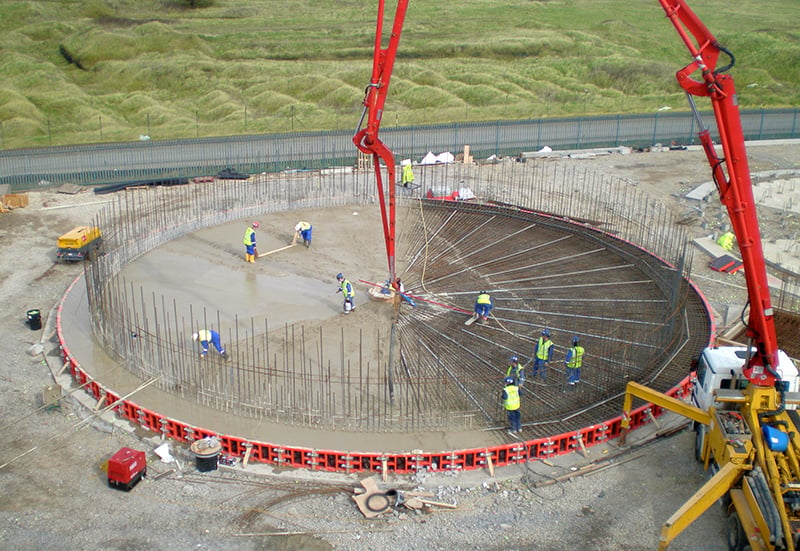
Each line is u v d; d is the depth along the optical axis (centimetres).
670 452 1983
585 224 3541
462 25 8975
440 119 6066
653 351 2448
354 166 4547
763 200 4062
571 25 9219
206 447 1905
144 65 7125
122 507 1769
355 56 7706
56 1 8556
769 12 9975
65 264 3152
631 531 1702
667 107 6581
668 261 3142
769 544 1460
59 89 6600
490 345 2495
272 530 1700
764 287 1731
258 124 5869
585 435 1998
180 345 2478
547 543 1664
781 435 1638
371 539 1673
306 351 2447
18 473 1886
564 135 5344
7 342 2531
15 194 3866
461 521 1734
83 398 2203
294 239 3328
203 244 3356
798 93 7306
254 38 8162
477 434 2028
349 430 2036
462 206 3794
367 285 2952
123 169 4466
